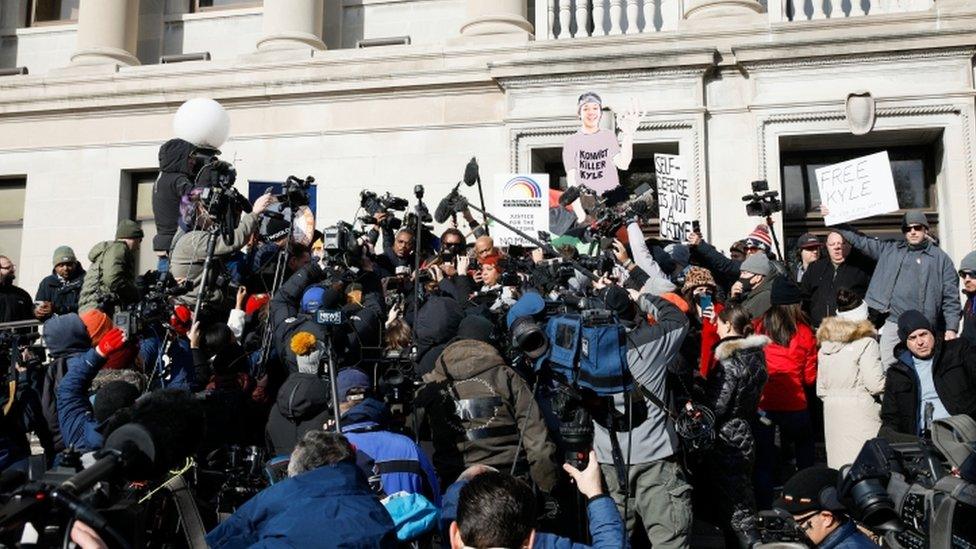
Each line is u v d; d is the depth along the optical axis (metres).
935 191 10.73
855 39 10.27
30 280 12.52
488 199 11.32
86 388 4.32
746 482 5.02
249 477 4.11
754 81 10.63
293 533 2.78
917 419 5.42
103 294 6.29
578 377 4.14
